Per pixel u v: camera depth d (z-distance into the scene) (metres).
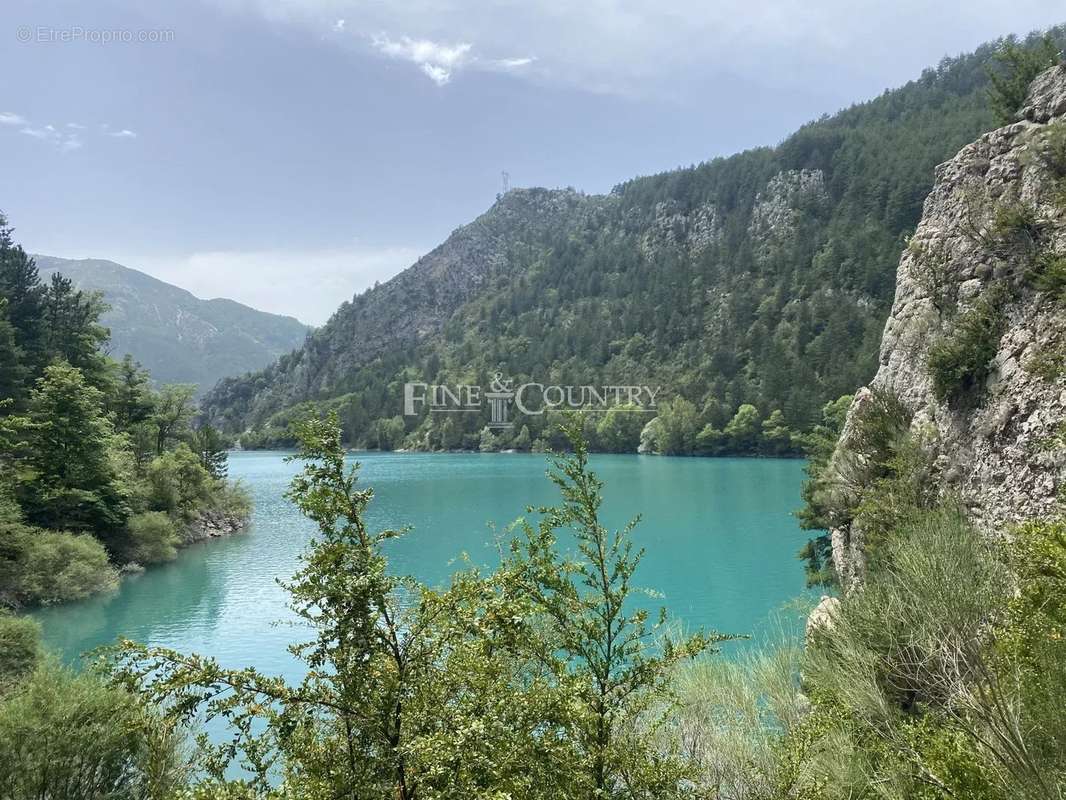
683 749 7.82
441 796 3.35
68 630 26.97
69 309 59.22
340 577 3.76
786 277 161.50
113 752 8.77
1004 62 23.20
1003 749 5.05
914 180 150.12
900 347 21.20
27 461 36.22
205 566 40.00
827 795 5.98
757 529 47.94
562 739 4.67
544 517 5.75
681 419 127.62
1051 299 14.74
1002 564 8.38
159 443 60.97
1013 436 14.27
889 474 18.44
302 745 3.65
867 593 9.05
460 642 4.25
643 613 5.43
